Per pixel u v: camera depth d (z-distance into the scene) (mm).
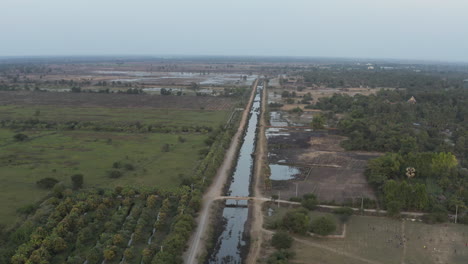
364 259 66125
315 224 74688
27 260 59656
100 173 106062
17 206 82500
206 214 83750
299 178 108688
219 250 71625
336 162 123438
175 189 90812
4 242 66875
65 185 94250
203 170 107562
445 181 98500
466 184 97562
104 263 62656
